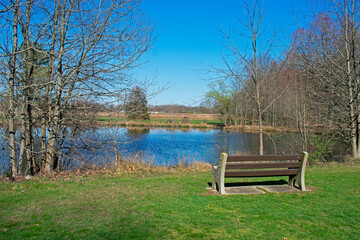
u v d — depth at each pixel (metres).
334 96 14.41
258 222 4.34
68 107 9.36
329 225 4.29
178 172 9.62
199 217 4.50
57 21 8.62
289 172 6.30
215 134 31.11
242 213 4.72
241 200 5.46
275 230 4.06
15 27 8.25
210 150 19.58
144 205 5.08
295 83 14.08
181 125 43.41
